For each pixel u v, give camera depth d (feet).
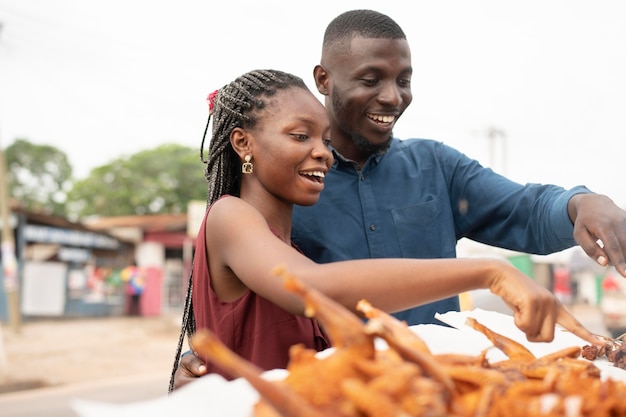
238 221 5.43
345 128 8.25
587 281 83.61
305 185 6.14
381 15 8.16
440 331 5.52
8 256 55.06
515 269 4.50
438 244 8.61
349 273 4.61
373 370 3.43
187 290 6.95
